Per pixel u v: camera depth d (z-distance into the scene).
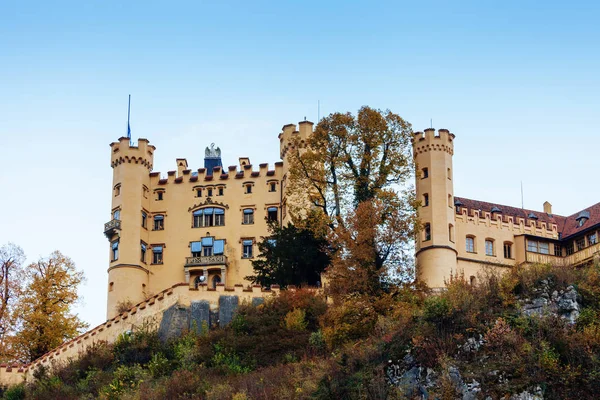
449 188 86.75
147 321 73.44
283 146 94.38
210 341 68.75
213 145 103.75
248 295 74.38
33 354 83.56
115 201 95.12
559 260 88.06
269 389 56.22
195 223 95.75
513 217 88.75
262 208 94.88
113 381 64.06
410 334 53.91
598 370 48.69
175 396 59.97
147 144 97.12
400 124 79.25
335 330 63.12
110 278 92.88
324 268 77.62
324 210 77.19
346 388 52.38
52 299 86.38
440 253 83.56
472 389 48.78
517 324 52.72
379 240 68.62
